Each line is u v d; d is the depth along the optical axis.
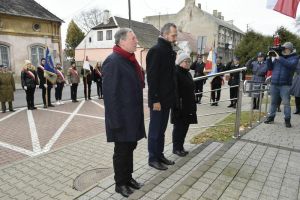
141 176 4.05
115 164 3.52
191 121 4.57
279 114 7.54
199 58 11.30
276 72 5.98
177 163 4.21
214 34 44.50
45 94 11.18
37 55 23.62
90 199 3.52
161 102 3.97
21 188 3.93
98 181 4.03
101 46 37.97
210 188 3.25
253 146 4.64
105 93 3.28
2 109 10.16
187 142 5.67
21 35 22.23
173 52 4.00
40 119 8.76
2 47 21.31
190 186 3.30
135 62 3.49
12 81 10.32
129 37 3.34
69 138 6.51
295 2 5.29
